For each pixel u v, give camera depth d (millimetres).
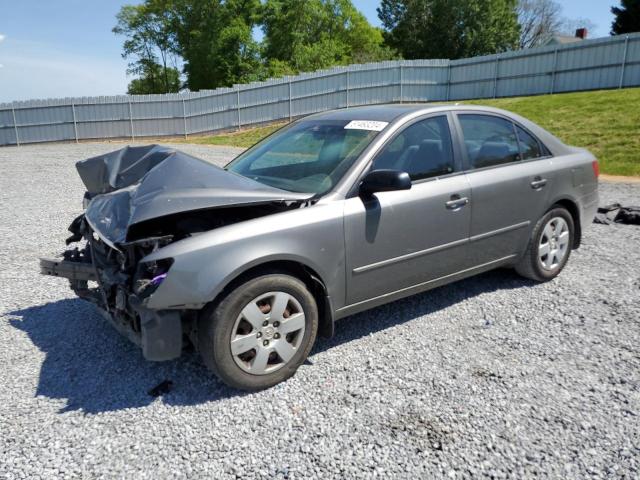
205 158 16328
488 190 4184
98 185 4074
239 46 46781
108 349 3744
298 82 27297
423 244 3826
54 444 2684
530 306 4352
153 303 2828
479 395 3070
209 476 2449
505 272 5215
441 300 4527
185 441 2705
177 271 2850
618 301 4414
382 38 58812
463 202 4008
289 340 3295
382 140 3723
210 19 47500
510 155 4512
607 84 24031
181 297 2857
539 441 2656
